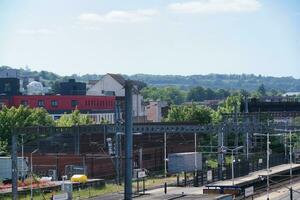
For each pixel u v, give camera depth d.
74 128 110.06
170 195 48.19
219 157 116.00
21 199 80.75
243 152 140.00
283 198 89.94
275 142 160.25
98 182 98.06
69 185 82.81
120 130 117.00
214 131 115.44
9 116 150.38
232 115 152.62
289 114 158.00
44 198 79.50
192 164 114.31
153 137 136.38
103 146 123.69
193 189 78.44
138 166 125.19
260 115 148.25
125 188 36.44
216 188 70.81
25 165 99.88
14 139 72.69
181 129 117.56
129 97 36.75
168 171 115.44
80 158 112.69
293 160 148.62
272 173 115.94
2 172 104.44
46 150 124.19
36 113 159.62
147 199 45.38
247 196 81.31
